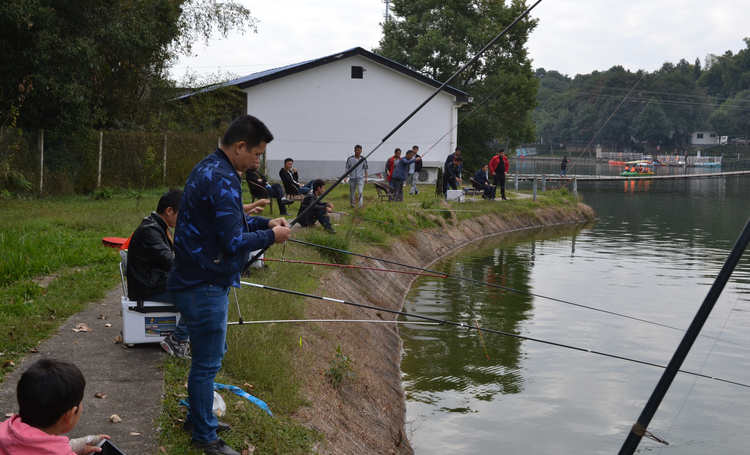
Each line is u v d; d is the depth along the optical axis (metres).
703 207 38.09
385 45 47.69
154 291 6.06
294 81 32.19
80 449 3.53
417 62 45.06
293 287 9.45
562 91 169.88
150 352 6.10
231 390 5.52
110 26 20.30
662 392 3.99
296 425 5.48
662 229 28.02
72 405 3.19
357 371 8.03
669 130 126.81
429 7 46.59
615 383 9.52
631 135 127.88
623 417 8.34
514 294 14.84
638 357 10.77
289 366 6.56
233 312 7.51
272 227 4.39
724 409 8.76
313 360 7.33
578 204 31.62
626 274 17.58
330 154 32.97
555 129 136.62
